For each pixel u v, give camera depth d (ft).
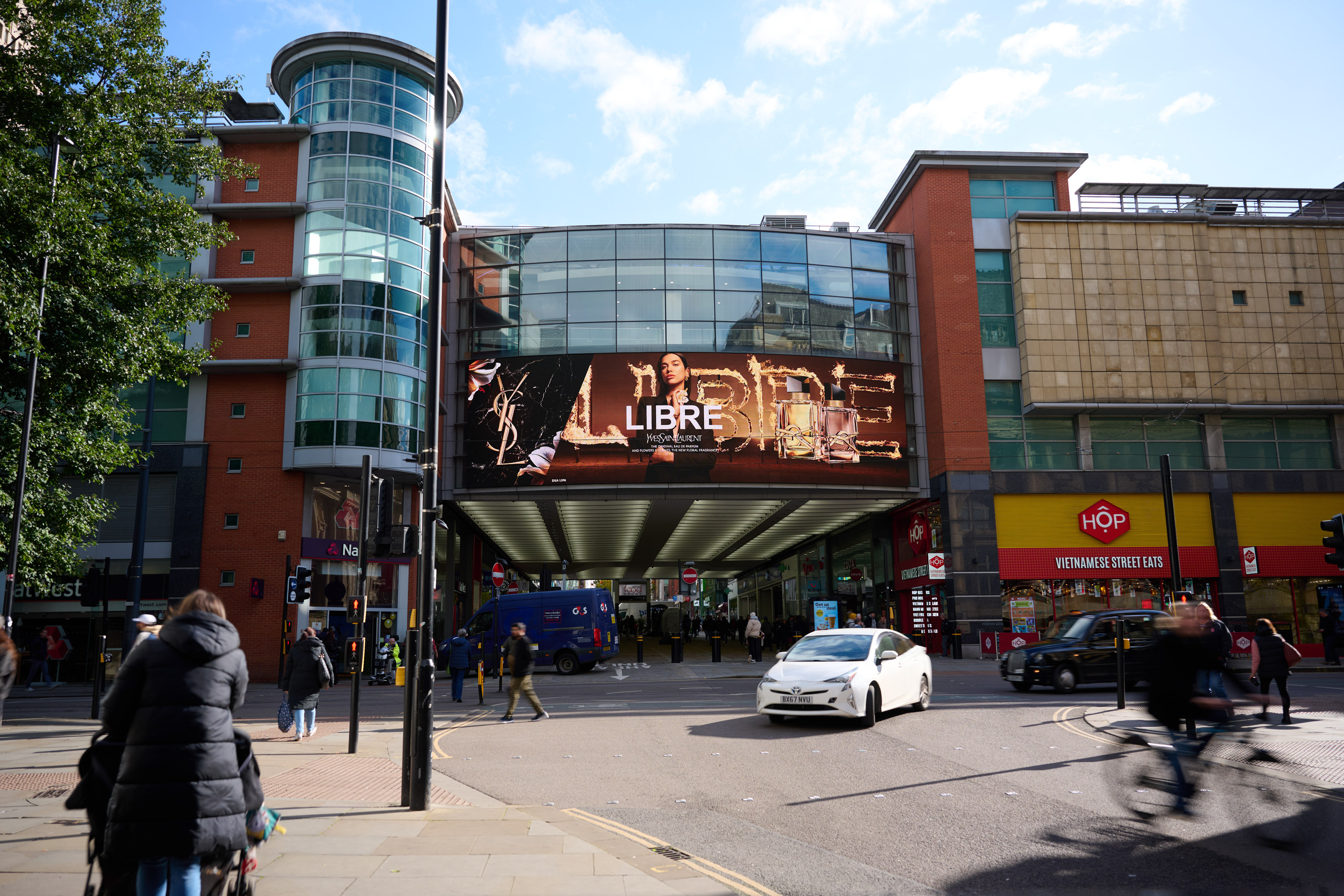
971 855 19.75
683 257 108.27
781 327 108.17
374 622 95.61
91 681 90.27
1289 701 40.68
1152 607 105.29
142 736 11.39
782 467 103.86
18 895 15.96
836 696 39.81
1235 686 23.68
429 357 27.14
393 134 100.58
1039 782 27.55
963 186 114.21
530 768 33.19
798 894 17.02
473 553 133.18
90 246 49.73
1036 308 109.50
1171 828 21.89
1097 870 18.39
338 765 33.63
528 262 108.06
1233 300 112.16
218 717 11.87
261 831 13.64
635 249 108.17
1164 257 111.65
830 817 23.84
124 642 83.82
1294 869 18.35
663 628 197.47
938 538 108.27
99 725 49.55
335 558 94.58
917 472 109.81
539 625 87.71
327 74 100.22
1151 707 23.47
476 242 108.99
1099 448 109.29
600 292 106.93
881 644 44.55
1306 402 110.01
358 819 23.13
